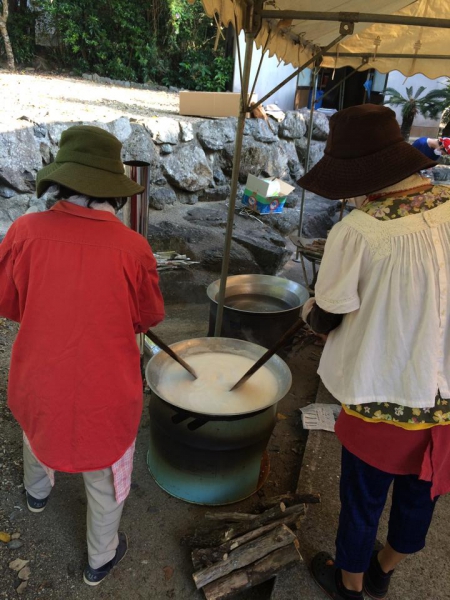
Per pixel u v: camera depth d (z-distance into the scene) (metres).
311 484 2.26
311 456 2.46
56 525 2.02
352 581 1.63
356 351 1.33
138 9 10.52
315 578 1.75
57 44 10.61
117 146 1.44
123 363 1.46
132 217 2.47
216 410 2.05
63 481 2.27
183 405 2.06
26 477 1.99
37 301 1.36
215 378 2.30
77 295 1.36
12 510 2.07
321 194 1.29
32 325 1.38
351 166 1.27
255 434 2.06
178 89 10.85
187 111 6.45
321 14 2.25
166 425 2.08
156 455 2.26
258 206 5.89
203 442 2.01
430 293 1.20
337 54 4.25
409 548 1.54
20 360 1.42
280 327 3.15
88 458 1.46
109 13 10.40
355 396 1.30
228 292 3.43
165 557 1.93
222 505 2.20
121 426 1.50
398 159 1.24
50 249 1.37
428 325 1.21
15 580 1.78
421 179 1.30
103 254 1.38
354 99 12.21
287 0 2.51
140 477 2.35
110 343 1.41
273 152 6.79
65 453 1.44
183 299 4.33
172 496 2.24
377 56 4.07
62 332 1.37
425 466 1.32
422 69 4.13
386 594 1.73
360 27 3.21
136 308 1.50
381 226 1.23
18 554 1.88
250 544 1.81
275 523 1.88
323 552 1.82
